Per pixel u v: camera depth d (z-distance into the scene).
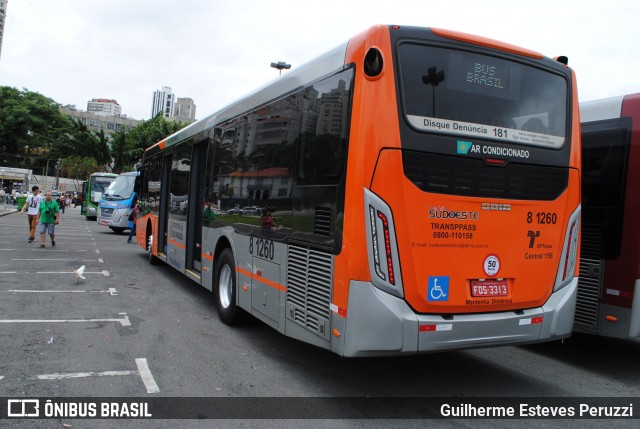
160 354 5.41
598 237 5.62
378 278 3.85
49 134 76.44
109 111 182.12
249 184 6.04
